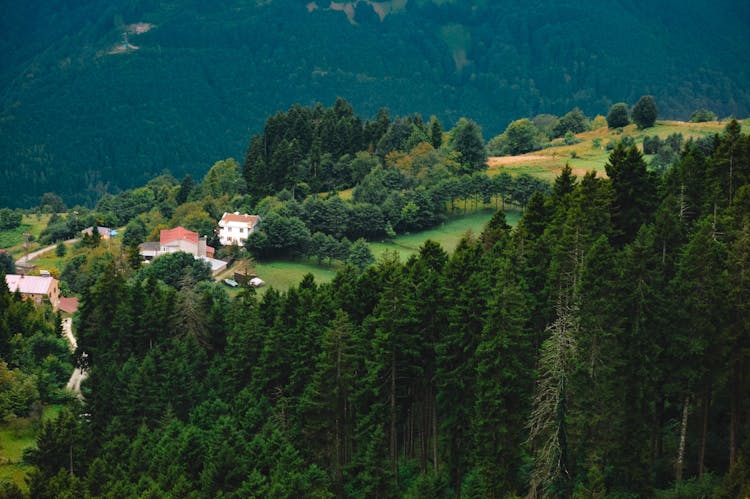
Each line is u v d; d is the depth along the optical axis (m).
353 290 102.69
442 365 83.69
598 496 64.62
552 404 65.81
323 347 87.00
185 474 83.88
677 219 90.38
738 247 76.75
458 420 82.06
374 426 84.44
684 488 72.38
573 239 89.00
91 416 101.44
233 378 101.81
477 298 82.38
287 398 94.06
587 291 75.50
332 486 83.62
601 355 73.44
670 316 76.75
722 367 74.69
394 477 80.94
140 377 100.50
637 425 74.06
